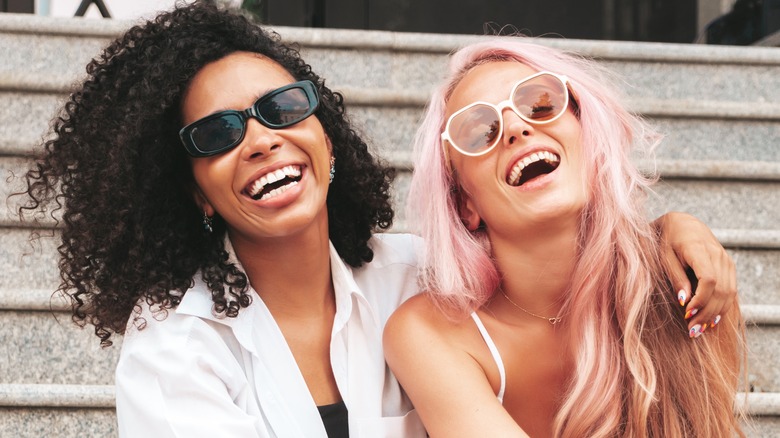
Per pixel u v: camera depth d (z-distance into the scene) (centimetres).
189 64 135
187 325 135
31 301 198
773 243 225
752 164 247
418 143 154
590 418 137
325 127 151
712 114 271
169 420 129
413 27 429
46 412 182
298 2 416
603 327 141
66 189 144
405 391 144
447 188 148
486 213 141
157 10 151
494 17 434
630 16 441
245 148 131
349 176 155
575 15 440
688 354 142
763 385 204
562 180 138
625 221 143
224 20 140
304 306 146
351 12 421
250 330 139
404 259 161
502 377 144
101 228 138
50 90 253
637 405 136
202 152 131
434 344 139
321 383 146
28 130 252
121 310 138
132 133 134
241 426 131
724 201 249
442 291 144
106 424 183
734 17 378
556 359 145
